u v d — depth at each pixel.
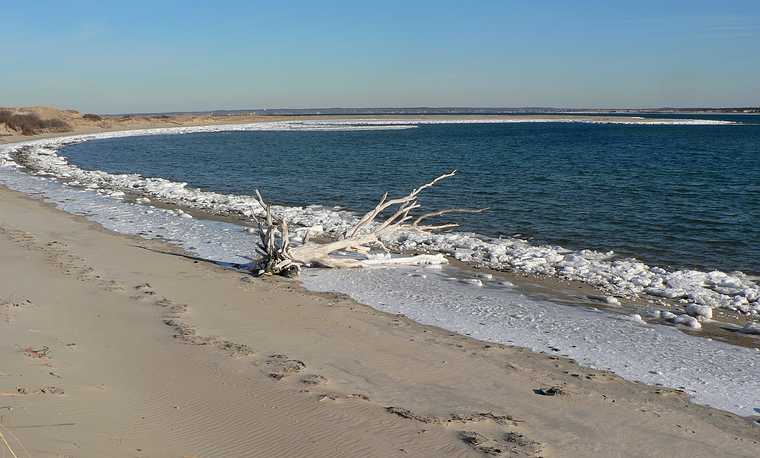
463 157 52.78
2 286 11.17
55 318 9.51
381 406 7.11
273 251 14.22
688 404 7.89
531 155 55.06
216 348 8.69
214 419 6.45
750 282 14.63
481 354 9.35
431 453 6.06
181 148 64.81
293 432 6.29
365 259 16.56
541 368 8.93
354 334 9.91
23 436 5.52
